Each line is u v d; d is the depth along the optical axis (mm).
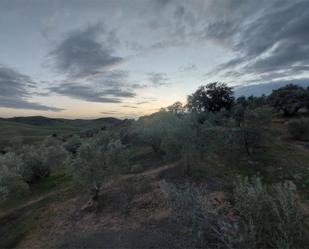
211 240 7383
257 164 20625
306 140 30312
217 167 20719
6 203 22734
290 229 6445
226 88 63188
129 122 67250
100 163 16969
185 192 8242
